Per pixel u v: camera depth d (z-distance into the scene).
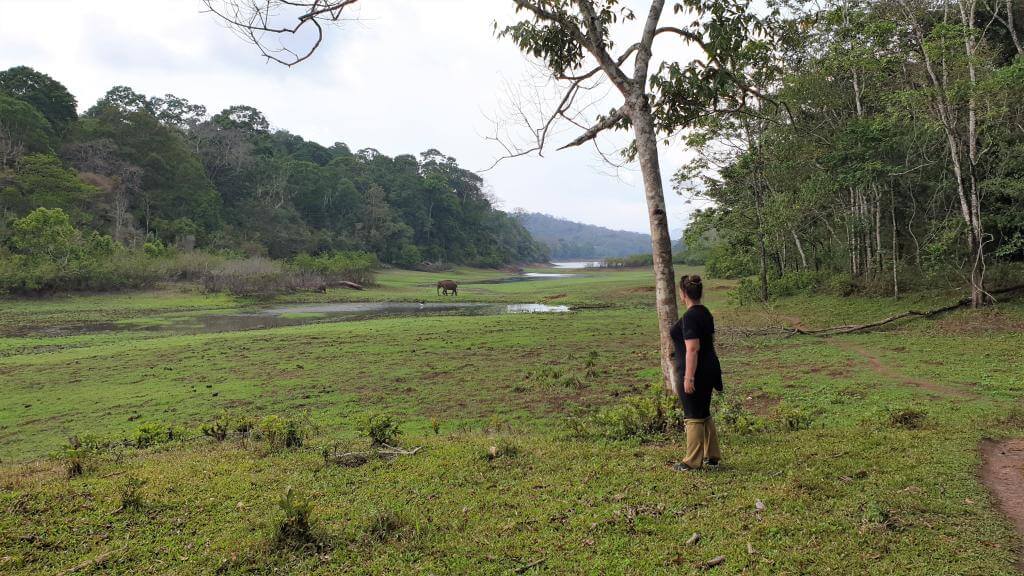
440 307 35.59
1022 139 18.02
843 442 5.62
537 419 8.74
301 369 13.68
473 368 13.40
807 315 20.55
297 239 85.75
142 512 4.20
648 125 7.61
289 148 117.56
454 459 5.50
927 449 5.29
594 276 85.44
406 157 131.00
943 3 17.84
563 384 11.16
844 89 21.91
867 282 22.41
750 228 26.23
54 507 4.24
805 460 5.06
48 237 38.31
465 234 127.31
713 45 7.92
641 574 3.23
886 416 7.08
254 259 53.50
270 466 5.44
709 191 27.06
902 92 16.61
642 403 6.70
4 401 11.13
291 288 43.97
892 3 17.55
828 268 29.56
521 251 162.62
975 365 10.95
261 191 89.88
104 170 64.81
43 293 36.25
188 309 33.50
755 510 4.00
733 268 31.95
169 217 70.88
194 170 75.62
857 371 11.19
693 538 3.60
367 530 3.86
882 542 3.46
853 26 17.84
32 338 21.22
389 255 100.38
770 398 9.42
